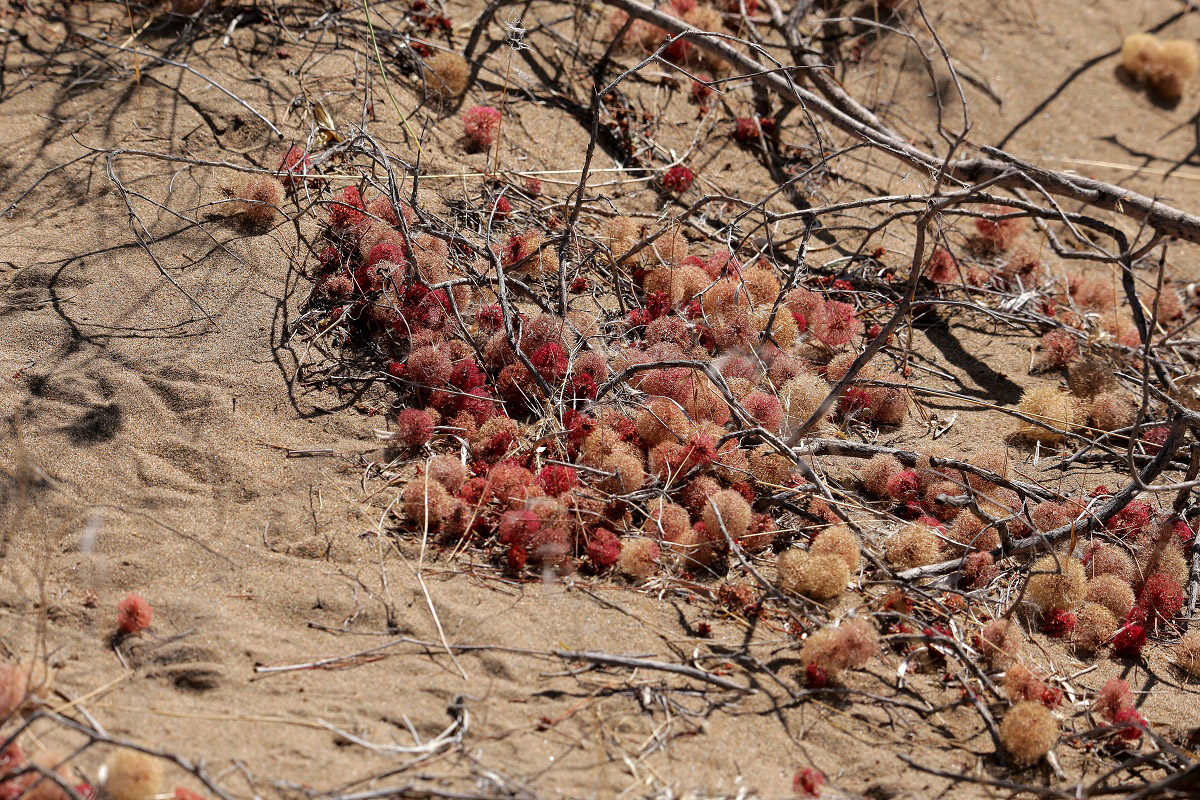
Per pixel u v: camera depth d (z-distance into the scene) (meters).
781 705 2.96
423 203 4.68
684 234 5.05
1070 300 5.18
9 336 3.80
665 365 3.63
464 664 2.91
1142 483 3.52
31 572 3.05
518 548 3.25
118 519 3.26
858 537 3.60
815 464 3.94
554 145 5.29
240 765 2.53
